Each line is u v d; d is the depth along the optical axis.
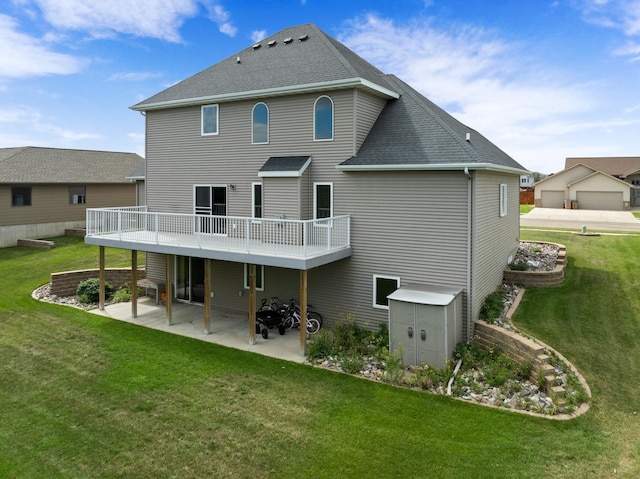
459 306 11.61
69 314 15.42
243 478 6.82
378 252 13.20
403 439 7.73
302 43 16.62
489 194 13.25
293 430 8.10
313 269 14.30
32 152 31.91
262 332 13.29
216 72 17.20
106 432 8.12
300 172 13.48
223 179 15.83
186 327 14.26
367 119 13.95
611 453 7.16
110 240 15.35
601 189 47.16
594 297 13.83
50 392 9.70
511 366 10.13
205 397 9.42
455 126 15.47
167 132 17.06
